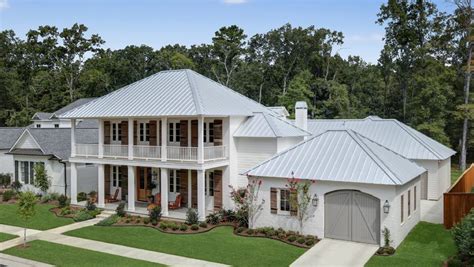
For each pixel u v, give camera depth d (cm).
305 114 3053
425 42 5553
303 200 2055
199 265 1697
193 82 2792
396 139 3225
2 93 7050
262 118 2706
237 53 7769
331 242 1973
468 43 4819
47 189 3206
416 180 2300
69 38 7650
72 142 2880
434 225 2283
